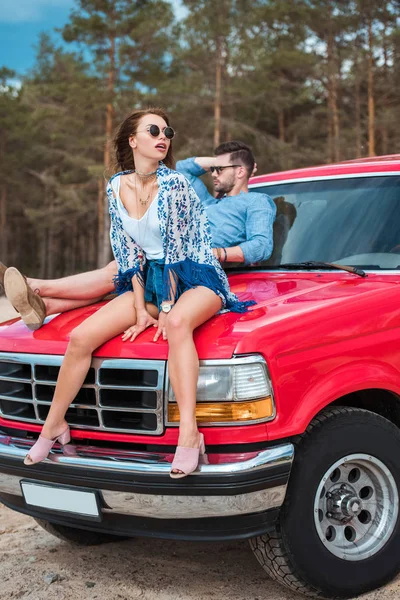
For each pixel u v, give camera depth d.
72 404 3.12
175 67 39.66
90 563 3.76
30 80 55.81
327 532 3.20
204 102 37.44
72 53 41.97
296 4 40.81
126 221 3.30
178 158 35.88
